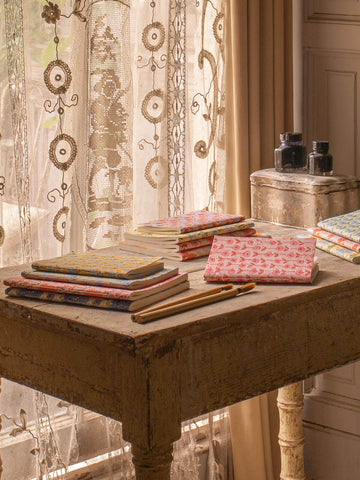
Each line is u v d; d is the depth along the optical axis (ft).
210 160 7.95
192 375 4.78
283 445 7.57
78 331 4.78
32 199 6.84
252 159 7.91
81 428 7.37
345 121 8.05
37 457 6.97
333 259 6.10
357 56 7.84
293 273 5.45
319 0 8.06
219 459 8.26
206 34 7.75
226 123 7.91
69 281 5.24
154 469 4.69
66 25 6.81
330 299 5.49
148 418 4.58
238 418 8.14
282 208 7.27
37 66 6.73
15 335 5.35
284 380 5.31
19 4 6.47
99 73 6.98
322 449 8.48
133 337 4.48
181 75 7.47
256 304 5.03
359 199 7.27
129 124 7.19
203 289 5.40
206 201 7.98
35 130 6.80
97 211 7.14
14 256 6.72
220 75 7.86
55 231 6.97
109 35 6.96
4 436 6.95
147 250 6.34
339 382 8.27
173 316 4.82
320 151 7.15
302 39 8.26
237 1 7.61
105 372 4.78
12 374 5.45
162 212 7.54
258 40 7.78
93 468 7.43
